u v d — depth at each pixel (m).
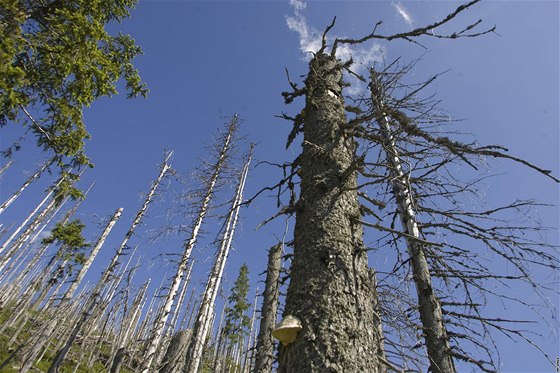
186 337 10.97
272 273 8.14
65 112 7.63
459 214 5.40
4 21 6.20
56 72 7.38
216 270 12.70
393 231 2.77
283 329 2.21
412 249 5.51
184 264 12.83
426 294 5.31
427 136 3.66
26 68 7.18
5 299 24.91
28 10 7.33
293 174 3.85
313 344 2.13
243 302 27.80
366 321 2.35
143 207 15.11
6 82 6.07
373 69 4.99
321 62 4.66
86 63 7.51
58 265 21.31
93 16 8.24
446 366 4.69
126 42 8.76
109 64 7.81
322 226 2.77
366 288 2.55
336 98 4.17
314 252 2.63
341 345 2.12
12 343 15.62
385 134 4.81
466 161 3.50
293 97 4.65
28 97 7.06
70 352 15.55
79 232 23.48
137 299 9.55
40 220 23.12
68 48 7.11
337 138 3.54
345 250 2.63
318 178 3.13
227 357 24.09
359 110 4.56
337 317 2.25
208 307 11.80
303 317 2.29
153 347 11.04
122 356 9.62
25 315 18.86
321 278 2.46
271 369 6.60
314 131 3.73
